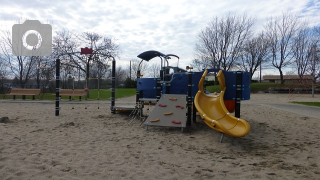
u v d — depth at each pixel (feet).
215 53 123.34
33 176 11.66
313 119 31.65
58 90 33.63
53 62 76.07
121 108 32.81
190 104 25.94
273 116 34.68
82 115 34.17
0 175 11.60
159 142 19.77
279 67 120.67
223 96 23.99
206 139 21.06
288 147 18.38
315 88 101.35
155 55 35.09
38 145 17.61
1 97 68.13
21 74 88.58
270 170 13.14
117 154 15.96
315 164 14.23
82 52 38.32
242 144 19.44
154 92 30.99
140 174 12.33
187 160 15.05
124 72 222.48
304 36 112.68
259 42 123.03
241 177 12.09
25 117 31.14
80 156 15.25
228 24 118.83
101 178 11.69
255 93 106.73
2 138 19.15
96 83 101.09
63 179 11.39
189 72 25.79
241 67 129.70
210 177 12.11
